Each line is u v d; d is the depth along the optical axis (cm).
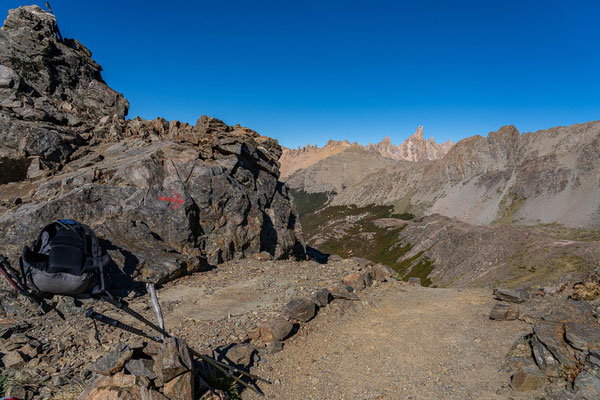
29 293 315
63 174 1986
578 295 930
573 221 14725
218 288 1258
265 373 752
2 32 2856
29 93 2603
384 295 1259
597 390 570
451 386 687
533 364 699
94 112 3123
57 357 729
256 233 1819
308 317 993
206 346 805
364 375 749
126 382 514
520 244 8988
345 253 16375
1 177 1977
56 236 323
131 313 420
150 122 2791
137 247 1349
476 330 926
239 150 1978
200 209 1681
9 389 599
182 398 524
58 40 3272
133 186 1600
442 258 10894
